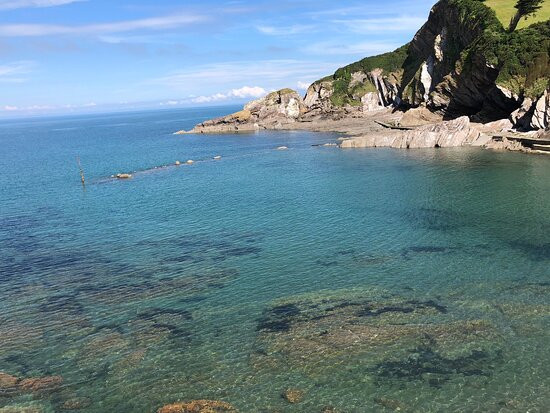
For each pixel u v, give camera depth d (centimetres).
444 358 2205
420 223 4350
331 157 8888
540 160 6738
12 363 2405
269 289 3108
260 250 3894
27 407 2058
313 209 5103
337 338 2430
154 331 2645
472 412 1855
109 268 3706
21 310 3022
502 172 6191
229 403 1995
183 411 1959
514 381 2014
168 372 2247
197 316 2795
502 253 3484
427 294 2873
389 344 2345
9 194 7256
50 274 3650
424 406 1906
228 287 3183
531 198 4878
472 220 4328
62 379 2247
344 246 3856
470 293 2847
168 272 3534
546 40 8888
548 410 1838
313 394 2020
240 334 2553
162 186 7156
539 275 3052
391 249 3722
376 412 1891
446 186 5700
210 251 3956
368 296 2900
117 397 2091
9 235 4834
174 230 4659
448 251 3600
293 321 2652
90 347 2517
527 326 2422
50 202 6462
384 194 5569
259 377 2161
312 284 3139
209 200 5912
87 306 3030
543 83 8556
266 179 7156
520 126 8900
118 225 4994
